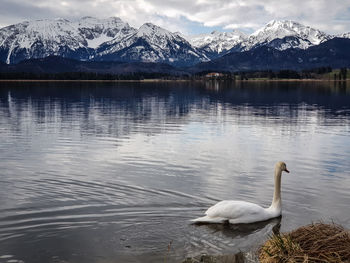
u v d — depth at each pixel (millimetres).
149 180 18188
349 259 9773
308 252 10086
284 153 24594
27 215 13609
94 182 17750
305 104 63031
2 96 81312
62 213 13836
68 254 10914
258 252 11188
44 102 65688
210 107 57531
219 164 21516
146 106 59062
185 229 12734
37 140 28656
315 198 16016
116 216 13625
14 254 10914
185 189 16844
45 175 18906
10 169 20031
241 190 16906
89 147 26047
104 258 10711
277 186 14281
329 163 21969
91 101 69125
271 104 63219
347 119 42125
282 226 13227
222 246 11641
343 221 13594
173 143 27734
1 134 31328
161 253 11047
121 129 34500
